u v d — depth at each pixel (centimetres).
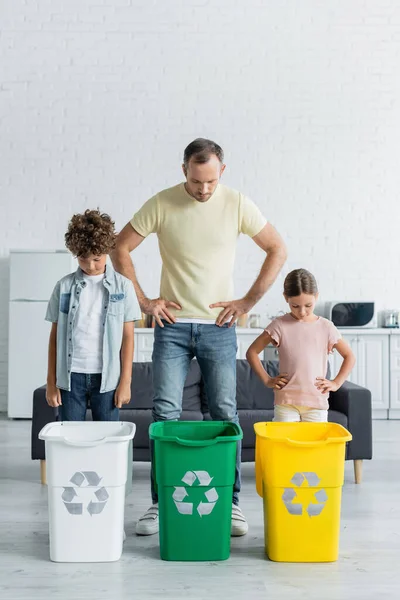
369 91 680
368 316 651
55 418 396
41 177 677
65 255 628
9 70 673
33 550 277
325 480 261
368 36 679
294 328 323
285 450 261
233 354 298
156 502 298
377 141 681
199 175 273
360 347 638
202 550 263
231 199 293
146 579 246
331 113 680
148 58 677
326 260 684
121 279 291
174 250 293
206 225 290
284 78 679
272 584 242
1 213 676
